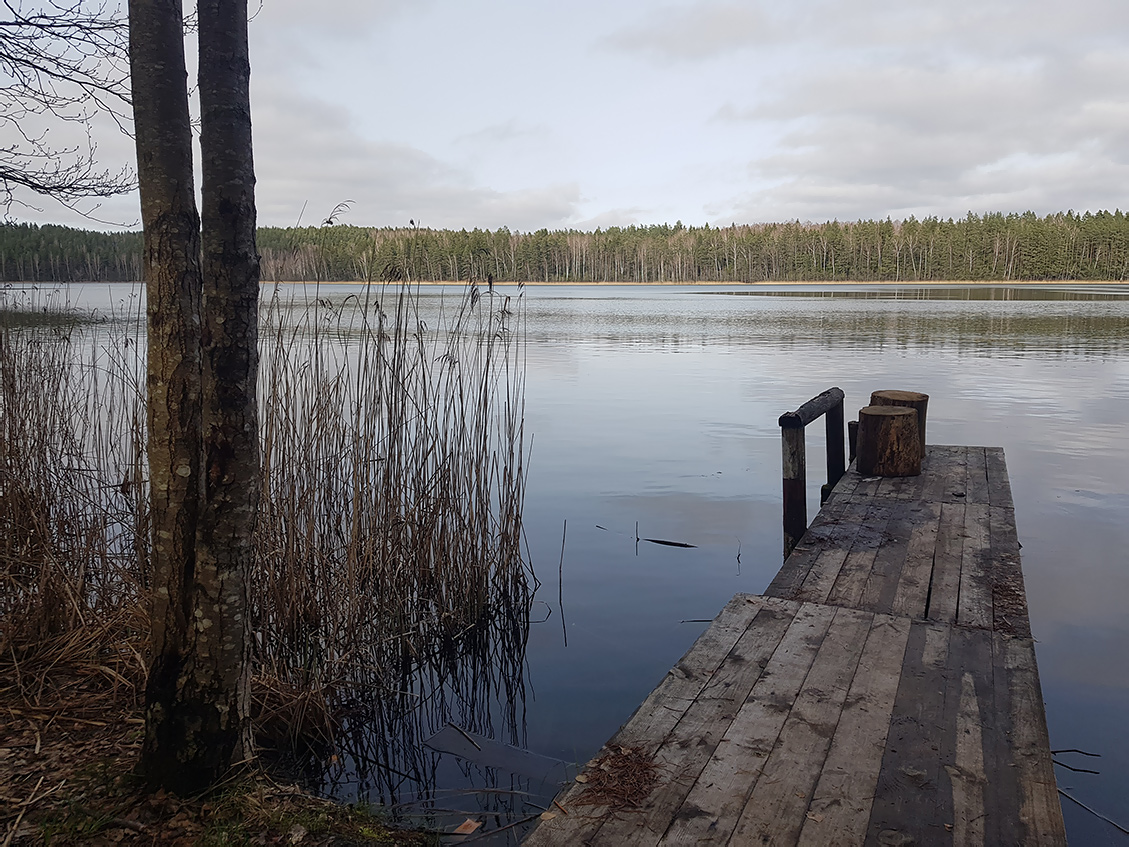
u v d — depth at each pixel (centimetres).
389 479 457
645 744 248
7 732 280
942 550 452
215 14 220
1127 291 6519
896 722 258
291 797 259
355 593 409
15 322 597
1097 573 562
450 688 398
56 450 486
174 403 230
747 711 267
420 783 306
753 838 203
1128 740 341
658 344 2367
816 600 379
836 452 696
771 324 3164
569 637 457
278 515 416
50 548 380
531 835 206
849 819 209
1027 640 323
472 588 480
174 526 237
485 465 503
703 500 755
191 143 227
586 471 868
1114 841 270
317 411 477
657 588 533
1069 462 906
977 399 1334
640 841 203
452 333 535
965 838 200
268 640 380
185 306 229
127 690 318
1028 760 235
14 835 222
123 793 243
